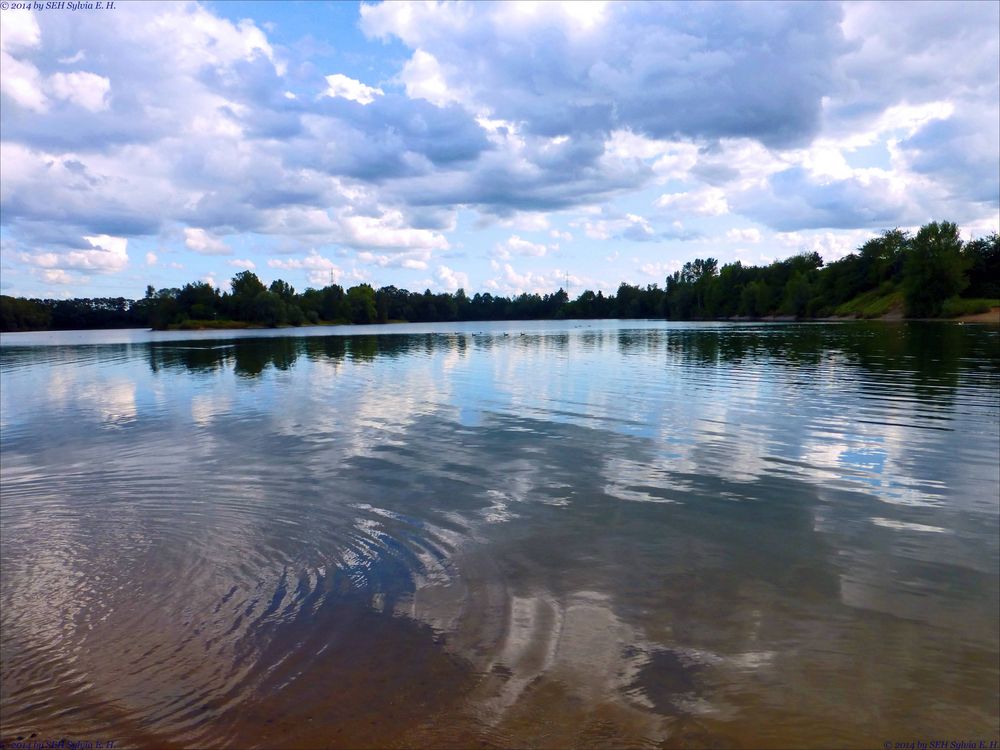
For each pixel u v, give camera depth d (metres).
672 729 4.23
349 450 12.27
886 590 6.08
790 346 42.53
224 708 4.57
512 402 18.19
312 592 6.28
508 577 6.52
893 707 4.42
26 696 4.77
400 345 54.34
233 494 9.51
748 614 5.69
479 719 4.37
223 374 28.59
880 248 130.88
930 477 9.80
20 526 8.32
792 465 10.70
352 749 4.13
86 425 15.89
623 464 10.90
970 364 27.06
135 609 6.00
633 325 128.25
